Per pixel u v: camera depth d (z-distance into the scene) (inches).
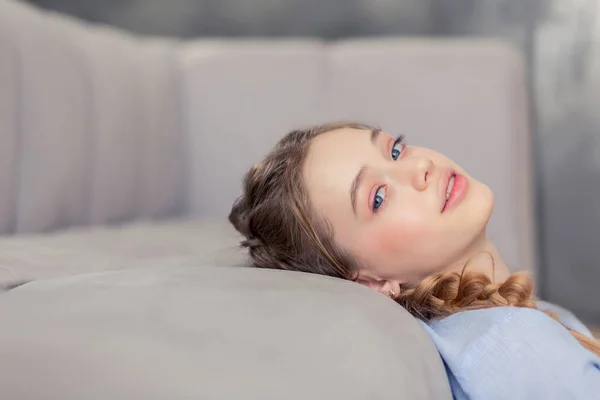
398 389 21.4
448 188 38.6
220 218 73.5
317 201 39.3
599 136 81.2
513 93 73.0
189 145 77.1
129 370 18.7
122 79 66.4
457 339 29.1
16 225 53.2
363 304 25.3
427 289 35.3
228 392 18.2
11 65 52.3
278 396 18.5
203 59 77.4
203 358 19.3
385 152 39.6
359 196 38.0
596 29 80.4
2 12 53.1
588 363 27.1
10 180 52.1
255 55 76.7
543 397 26.5
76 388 18.4
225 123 76.4
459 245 37.4
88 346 19.6
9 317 21.8
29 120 54.1
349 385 20.1
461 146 72.3
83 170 59.9
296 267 40.2
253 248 41.7
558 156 82.6
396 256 37.6
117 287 24.6
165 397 18.0
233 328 21.1
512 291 36.2
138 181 68.4
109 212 64.0
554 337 27.8
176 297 23.1
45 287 26.1
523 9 82.2
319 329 22.1
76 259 37.8
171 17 89.7
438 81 73.0
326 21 87.2
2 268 32.8
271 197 41.2
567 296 83.6
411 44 75.1
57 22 61.2
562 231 83.3
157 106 72.1
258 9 88.2
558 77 81.9
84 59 61.7
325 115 74.7
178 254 43.9
